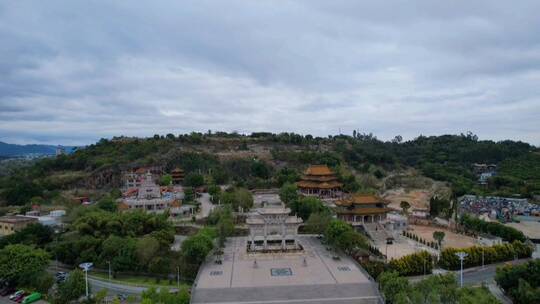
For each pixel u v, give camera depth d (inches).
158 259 4522.6
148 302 3218.5
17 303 3863.2
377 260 4694.9
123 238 4987.7
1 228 5989.2
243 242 5753.0
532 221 7593.5
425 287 3412.9
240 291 3902.6
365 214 6003.9
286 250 5241.1
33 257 4249.5
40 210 7150.6
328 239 5290.4
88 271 4790.8
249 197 6870.1
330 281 4116.6
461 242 5659.5
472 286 3981.3
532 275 3858.3
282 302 3750.0
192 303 3715.6
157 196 7332.7
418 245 5433.1
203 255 4564.5
